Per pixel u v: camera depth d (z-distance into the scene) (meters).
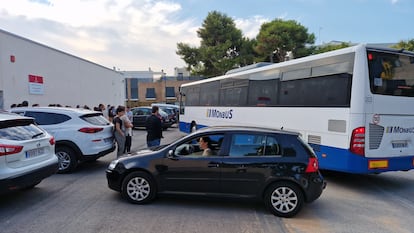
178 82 54.66
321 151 6.55
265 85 8.51
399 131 6.10
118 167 5.12
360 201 5.52
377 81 5.91
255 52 37.09
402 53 6.12
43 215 4.47
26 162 4.79
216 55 35.47
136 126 20.47
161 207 4.89
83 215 4.49
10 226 4.06
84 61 21.28
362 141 5.82
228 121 10.80
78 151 7.19
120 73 31.19
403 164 6.14
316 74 6.73
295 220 4.50
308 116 6.90
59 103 17.45
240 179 4.73
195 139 5.05
